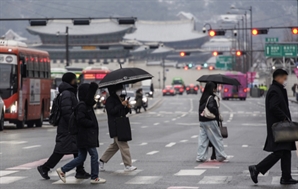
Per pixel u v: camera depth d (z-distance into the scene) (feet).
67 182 88.99
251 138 167.84
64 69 410.93
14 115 203.51
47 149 136.15
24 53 210.59
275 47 529.45
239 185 85.20
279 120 82.79
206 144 113.19
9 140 160.15
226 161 113.39
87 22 324.60
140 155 124.06
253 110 367.45
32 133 187.73
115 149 100.42
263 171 84.69
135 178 92.27
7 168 104.17
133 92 371.35
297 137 81.56
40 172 91.71
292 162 112.37
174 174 96.37
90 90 86.84
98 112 346.13
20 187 84.58
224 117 291.38
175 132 192.85
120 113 97.76
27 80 212.43
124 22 322.34
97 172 87.86
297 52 529.04
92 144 86.94
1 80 204.13
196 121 258.57
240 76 549.95
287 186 83.92
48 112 237.86
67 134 90.68
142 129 207.62
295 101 468.75
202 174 96.27
